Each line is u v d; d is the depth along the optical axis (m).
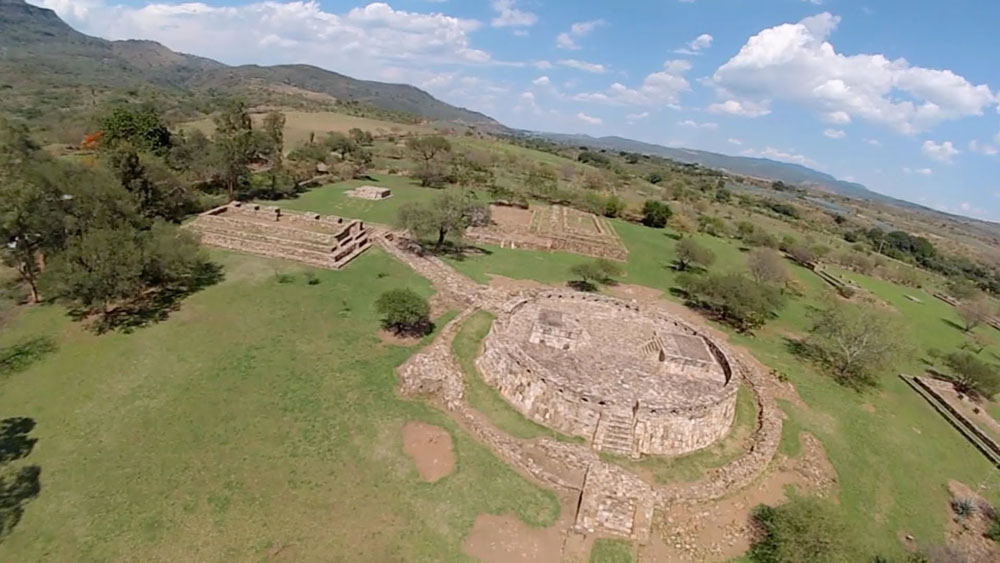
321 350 32.94
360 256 50.25
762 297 45.84
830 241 109.44
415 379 29.36
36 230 34.53
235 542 19.44
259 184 71.88
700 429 27.97
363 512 21.33
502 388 30.28
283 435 25.19
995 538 25.22
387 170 101.94
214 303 37.38
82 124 96.50
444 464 24.39
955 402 38.66
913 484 28.56
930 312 64.12
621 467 25.56
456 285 44.59
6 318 33.09
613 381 30.67
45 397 26.44
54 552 18.48
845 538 21.03
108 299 33.50
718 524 23.27
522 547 20.75
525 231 66.62
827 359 42.12
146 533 19.47
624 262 62.16
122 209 39.09
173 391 27.64
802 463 28.27
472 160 113.06
